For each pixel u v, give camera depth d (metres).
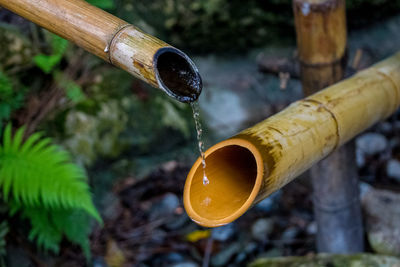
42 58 2.42
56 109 2.67
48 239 2.24
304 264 2.03
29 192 2.00
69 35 1.10
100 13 1.07
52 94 2.68
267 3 3.57
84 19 1.07
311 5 1.67
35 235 2.38
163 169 3.05
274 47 3.77
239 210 1.02
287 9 3.57
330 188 2.06
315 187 2.12
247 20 3.62
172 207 2.84
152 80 0.96
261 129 1.13
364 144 3.23
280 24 3.68
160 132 3.05
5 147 2.11
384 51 3.67
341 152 1.99
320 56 1.77
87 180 2.70
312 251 2.50
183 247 2.62
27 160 2.07
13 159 2.07
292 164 1.14
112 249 2.57
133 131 2.95
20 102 2.52
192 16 3.52
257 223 2.70
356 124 1.42
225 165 1.17
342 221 2.14
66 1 1.10
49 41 2.75
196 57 3.77
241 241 2.64
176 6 3.47
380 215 2.35
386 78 1.58
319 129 1.25
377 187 2.90
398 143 3.26
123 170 2.92
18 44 2.61
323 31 1.71
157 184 2.96
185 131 3.18
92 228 2.65
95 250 2.56
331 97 1.37
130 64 1.00
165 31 3.56
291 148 1.13
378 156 3.19
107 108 2.87
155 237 2.68
